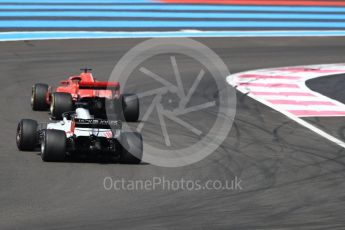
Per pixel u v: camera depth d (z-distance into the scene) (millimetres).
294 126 59969
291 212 37156
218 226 34250
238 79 81750
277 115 64125
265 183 42906
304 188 42094
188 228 33719
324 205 38688
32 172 42969
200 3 142000
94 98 52562
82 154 46844
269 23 126875
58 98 55031
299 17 134875
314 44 111000
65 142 44938
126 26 114562
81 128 46562
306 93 74938
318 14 139250
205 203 38312
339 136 56969
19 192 39062
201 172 45000
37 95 60969
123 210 36500
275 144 53438
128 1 138750
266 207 37969
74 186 40562
